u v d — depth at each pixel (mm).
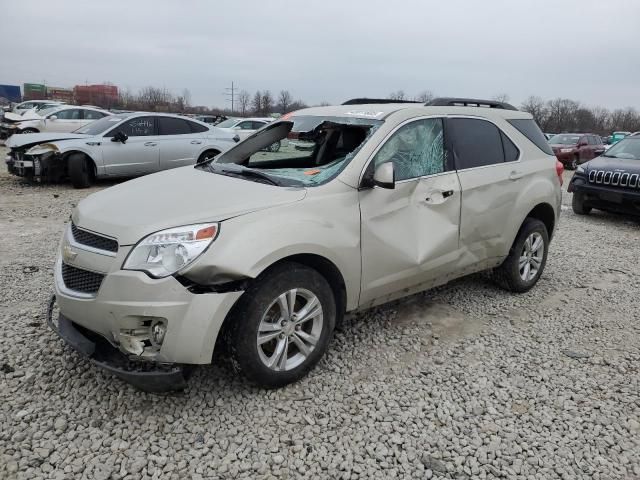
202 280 2777
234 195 3207
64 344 3691
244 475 2561
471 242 4293
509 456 2768
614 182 8898
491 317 4555
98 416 2939
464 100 4602
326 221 3268
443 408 3158
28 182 11391
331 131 4148
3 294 4617
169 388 2822
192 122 12180
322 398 3195
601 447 2863
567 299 5094
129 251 2801
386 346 3912
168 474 2545
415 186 3826
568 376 3600
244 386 3268
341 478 2570
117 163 10969
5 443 2695
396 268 3713
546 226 5332
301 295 3215
